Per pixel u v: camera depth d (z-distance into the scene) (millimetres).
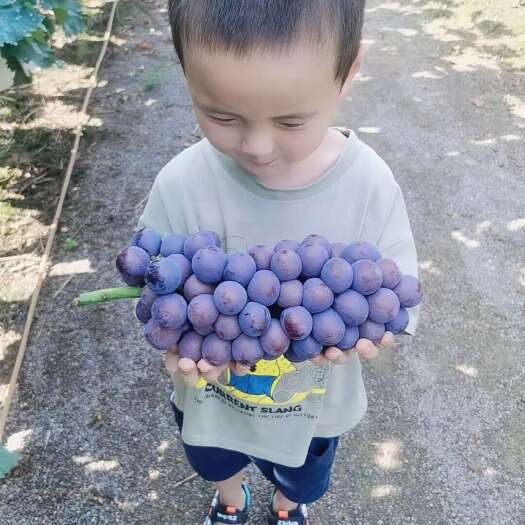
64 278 2795
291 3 850
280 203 1229
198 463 1645
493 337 2580
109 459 2154
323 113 972
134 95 4051
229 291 884
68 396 2344
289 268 920
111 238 3008
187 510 2025
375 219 1249
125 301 2695
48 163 3436
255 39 847
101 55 4395
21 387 2365
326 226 1249
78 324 2598
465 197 3311
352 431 2246
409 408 2322
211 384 1418
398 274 979
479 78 4375
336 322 930
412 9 5379
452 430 2256
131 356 2490
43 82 4117
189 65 920
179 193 1286
